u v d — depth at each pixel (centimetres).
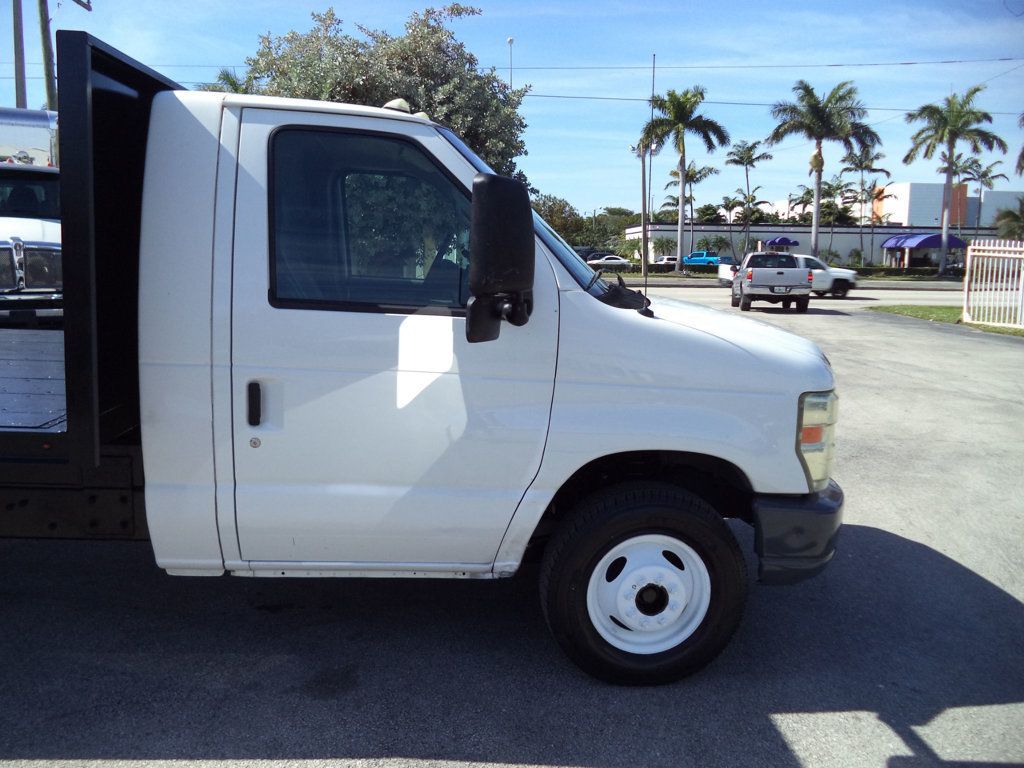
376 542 324
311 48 1056
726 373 326
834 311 2291
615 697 334
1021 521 564
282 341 309
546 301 318
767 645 384
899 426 836
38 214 642
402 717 317
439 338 315
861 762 296
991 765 296
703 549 333
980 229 6256
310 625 394
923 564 488
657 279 4288
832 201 6519
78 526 330
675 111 4481
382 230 320
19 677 340
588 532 325
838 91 4372
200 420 311
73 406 288
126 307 321
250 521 317
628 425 322
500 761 291
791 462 332
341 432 315
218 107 311
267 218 310
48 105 1658
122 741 297
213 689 334
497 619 404
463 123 1096
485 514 324
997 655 379
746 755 298
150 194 306
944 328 1758
